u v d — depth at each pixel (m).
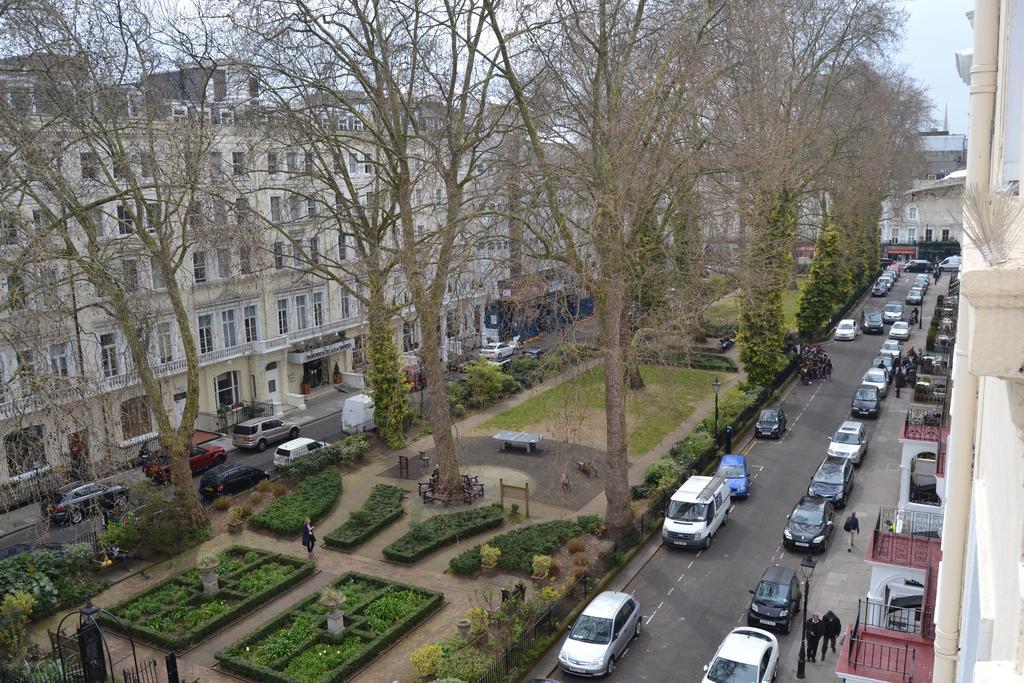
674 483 32.12
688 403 45.06
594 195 26.52
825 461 34.41
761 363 45.12
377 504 31.77
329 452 36.56
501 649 21.38
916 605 21.78
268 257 43.09
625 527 29.05
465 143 31.27
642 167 26.50
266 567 27.20
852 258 61.91
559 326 28.88
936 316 59.66
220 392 46.12
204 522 30.19
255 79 31.30
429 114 39.56
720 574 27.08
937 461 26.59
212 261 44.03
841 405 45.47
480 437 40.81
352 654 21.94
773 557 28.25
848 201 56.25
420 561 27.88
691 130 31.12
